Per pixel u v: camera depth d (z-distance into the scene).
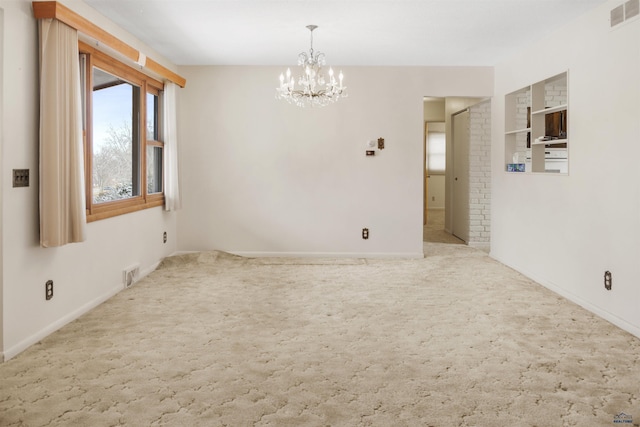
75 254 3.78
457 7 3.97
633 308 3.43
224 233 6.46
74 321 3.71
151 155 5.72
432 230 9.09
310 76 4.80
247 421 2.24
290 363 2.92
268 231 6.45
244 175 6.41
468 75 6.27
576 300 4.21
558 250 4.55
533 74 5.07
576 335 3.40
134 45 4.84
